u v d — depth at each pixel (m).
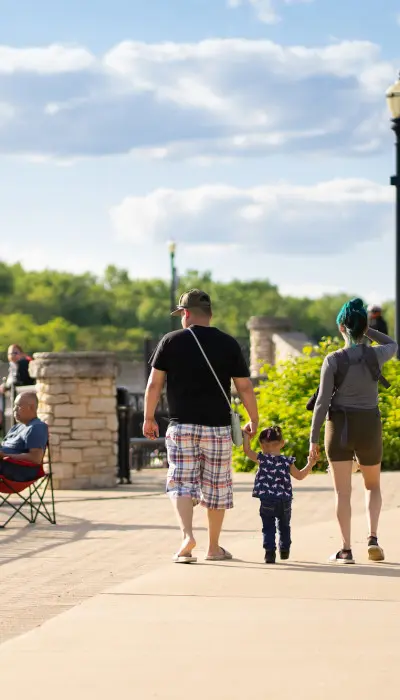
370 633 8.98
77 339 174.00
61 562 13.09
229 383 12.43
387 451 23.22
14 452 16.69
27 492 21.64
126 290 189.50
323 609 9.90
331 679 7.66
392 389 24.22
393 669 7.89
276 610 9.88
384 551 13.05
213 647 8.58
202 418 12.28
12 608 10.44
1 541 14.89
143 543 14.47
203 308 12.43
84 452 22.33
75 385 22.28
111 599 10.49
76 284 182.88
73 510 18.42
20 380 26.44
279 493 12.41
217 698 7.25
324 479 21.69
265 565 12.20
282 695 7.29
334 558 12.30
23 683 7.67
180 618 9.61
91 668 8.03
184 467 12.39
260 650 8.46
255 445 24.27
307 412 23.69
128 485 23.22
